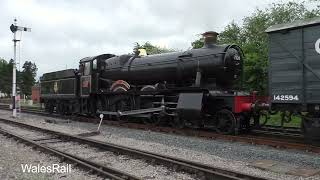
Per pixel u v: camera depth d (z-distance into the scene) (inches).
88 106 950.4
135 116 778.8
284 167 381.7
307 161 401.7
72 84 1008.9
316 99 467.5
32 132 685.3
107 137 609.3
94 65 911.0
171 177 348.5
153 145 516.7
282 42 502.0
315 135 478.6
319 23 462.3
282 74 502.3
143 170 376.5
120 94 822.5
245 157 433.4
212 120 634.8
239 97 590.9
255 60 1031.0
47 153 462.6
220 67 615.2
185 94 645.9
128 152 445.4
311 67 471.8
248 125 625.6
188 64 665.0
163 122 722.2
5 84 3572.8
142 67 772.0
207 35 663.1
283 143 488.7
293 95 490.6
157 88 722.2
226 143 527.8
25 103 2246.6
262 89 1037.2
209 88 624.4
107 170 366.9
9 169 378.0
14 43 1024.9
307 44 476.1
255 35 1162.0
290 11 1167.0
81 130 700.0
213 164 396.8
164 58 728.3
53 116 1077.1
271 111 552.1
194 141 542.3
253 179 324.5
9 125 823.7
